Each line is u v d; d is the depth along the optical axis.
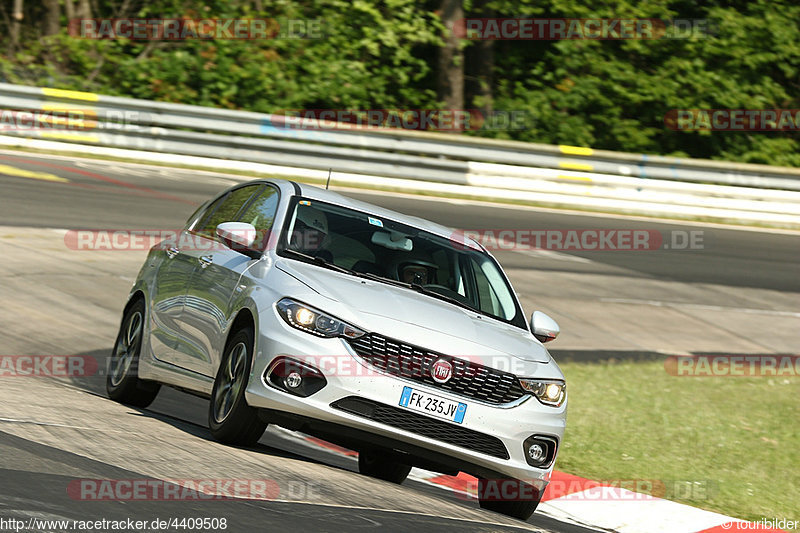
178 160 81.00
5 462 18.14
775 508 30.73
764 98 122.31
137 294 31.28
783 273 76.31
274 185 28.86
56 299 45.22
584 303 60.50
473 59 116.00
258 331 23.38
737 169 92.94
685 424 39.81
